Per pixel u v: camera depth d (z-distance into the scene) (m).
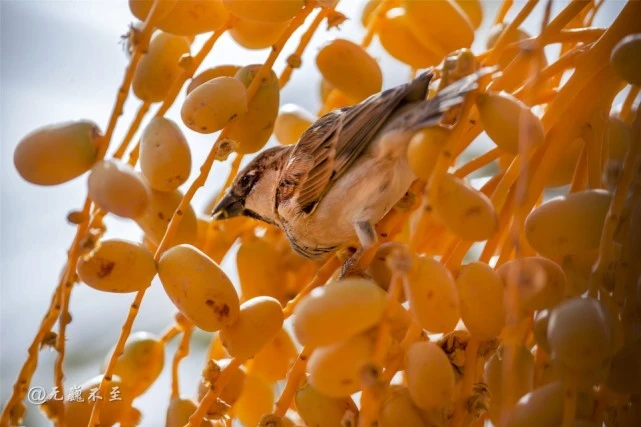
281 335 3.40
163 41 3.39
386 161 3.47
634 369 3.29
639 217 3.30
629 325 3.29
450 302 3.29
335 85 3.44
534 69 3.31
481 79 3.31
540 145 3.32
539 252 3.32
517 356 3.31
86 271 3.32
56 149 3.32
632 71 3.31
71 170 3.32
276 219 3.55
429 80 3.43
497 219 3.30
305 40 3.39
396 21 3.44
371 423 3.29
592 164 3.33
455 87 3.32
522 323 3.32
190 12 3.37
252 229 3.45
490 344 3.31
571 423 3.27
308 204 3.51
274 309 3.34
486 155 3.37
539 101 3.38
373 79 3.44
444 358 3.29
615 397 3.29
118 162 3.31
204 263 3.33
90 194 3.30
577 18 3.41
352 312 3.28
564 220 3.31
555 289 3.30
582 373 3.27
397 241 3.44
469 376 3.30
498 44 3.36
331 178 3.49
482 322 3.30
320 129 3.51
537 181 3.32
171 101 3.37
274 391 3.42
